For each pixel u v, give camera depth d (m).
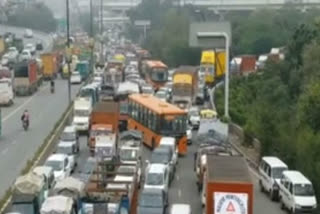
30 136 167.12
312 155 116.69
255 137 154.12
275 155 135.00
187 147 159.62
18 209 93.06
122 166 111.00
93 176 103.81
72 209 92.12
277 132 139.00
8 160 138.38
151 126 155.12
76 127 162.75
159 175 110.44
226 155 107.31
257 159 143.75
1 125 171.12
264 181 120.00
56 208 88.94
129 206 92.38
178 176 131.88
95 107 160.75
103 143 135.00
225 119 177.00
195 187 122.44
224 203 83.50
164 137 145.00
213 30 175.88
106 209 89.12
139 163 121.75
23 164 134.25
